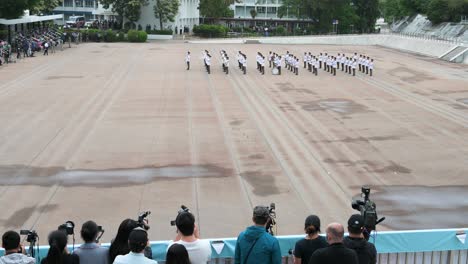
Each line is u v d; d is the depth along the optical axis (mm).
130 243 7375
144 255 7801
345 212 15305
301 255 8094
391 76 43531
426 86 38312
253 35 89562
